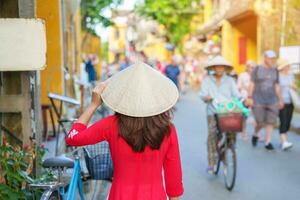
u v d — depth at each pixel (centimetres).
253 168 871
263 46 2002
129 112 301
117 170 315
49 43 1100
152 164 311
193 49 3753
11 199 442
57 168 433
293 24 1855
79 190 460
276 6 1962
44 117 974
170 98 307
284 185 757
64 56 1226
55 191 414
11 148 473
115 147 312
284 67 1045
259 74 1021
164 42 4803
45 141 922
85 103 1487
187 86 3403
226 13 2664
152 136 304
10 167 460
